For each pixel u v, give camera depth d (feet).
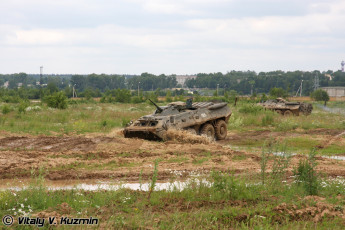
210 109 96.48
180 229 31.22
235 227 32.09
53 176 50.16
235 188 41.11
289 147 81.61
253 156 66.49
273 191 42.75
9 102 270.67
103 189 42.42
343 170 57.06
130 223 31.86
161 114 88.99
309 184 42.88
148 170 54.65
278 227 32.19
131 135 85.56
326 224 32.89
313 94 390.01
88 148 72.43
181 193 41.16
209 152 69.31
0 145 73.61
